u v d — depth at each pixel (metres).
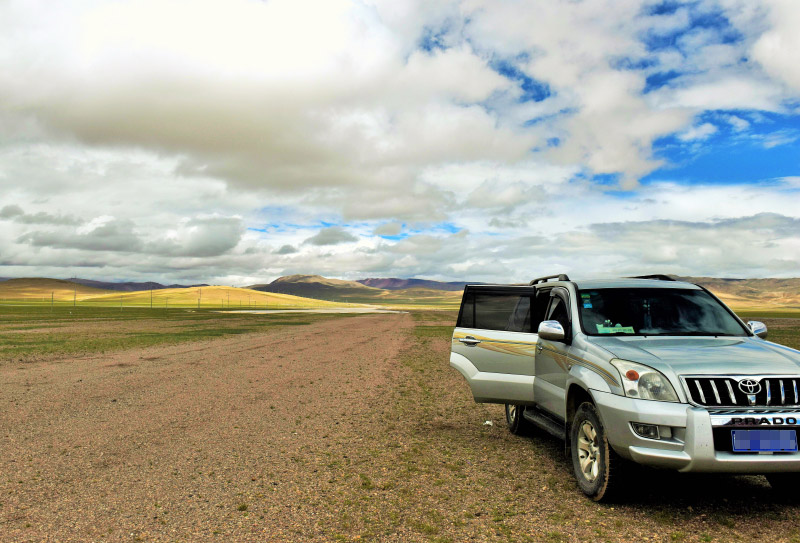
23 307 127.75
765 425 4.13
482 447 6.83
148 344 24.36
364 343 26.05
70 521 4.34
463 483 5.34
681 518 4.40
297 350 21.73
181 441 7.11
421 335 33.09
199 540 3.97
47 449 6.68
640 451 4.25
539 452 6.57
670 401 4.27
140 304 190.00
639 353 4.71
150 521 4.34
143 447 6.79
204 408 9.52
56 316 66.06
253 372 14.67
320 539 3.99
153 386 12.05
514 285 6.87
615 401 4.46
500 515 4.48
